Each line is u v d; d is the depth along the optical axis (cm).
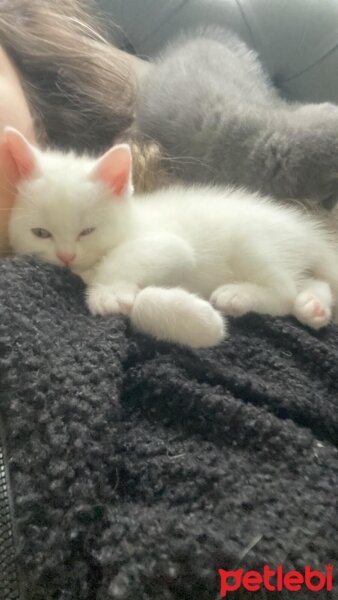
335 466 13
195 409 14
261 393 14
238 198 23
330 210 24
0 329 13
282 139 23
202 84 25
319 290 21
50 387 12
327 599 10
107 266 19
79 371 13
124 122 27
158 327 16
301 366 16
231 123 24
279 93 34
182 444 13
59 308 15
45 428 12
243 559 10
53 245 20
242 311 19
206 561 10
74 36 27
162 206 23
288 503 12
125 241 20
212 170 24
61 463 11
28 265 16
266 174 23
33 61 25
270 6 35
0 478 11
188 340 16
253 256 21
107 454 12
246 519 11
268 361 16
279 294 20
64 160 21
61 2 29
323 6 34
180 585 10
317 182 23
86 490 11
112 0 34
